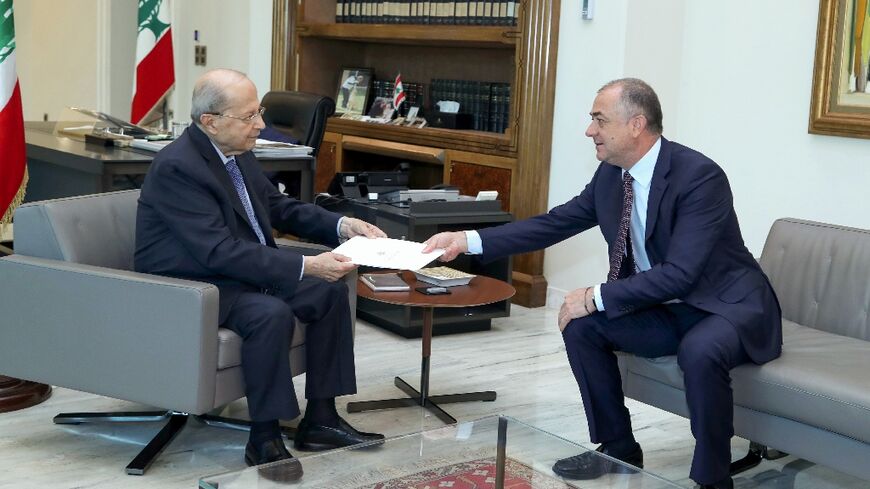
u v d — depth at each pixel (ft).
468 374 13.69
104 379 9.57
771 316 9.88
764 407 9.43
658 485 7.52
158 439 10.31
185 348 9.18
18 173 13.33
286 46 22.52
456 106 20.04
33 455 10.20
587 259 17.06
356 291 11.10
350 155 21.58
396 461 7.91
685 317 10.05
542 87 17.15
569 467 7.80
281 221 11.41
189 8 26.05
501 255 11.05
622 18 15.96
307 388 10.44
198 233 9.73
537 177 17.37
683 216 9.78
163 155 9.93
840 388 8.88
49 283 9.65
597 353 10.13
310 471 7.53
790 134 15.17
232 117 9.98
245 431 11.08
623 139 9.87
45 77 31.42
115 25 28.22
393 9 20.58
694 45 16.46
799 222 11.61
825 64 14.43
